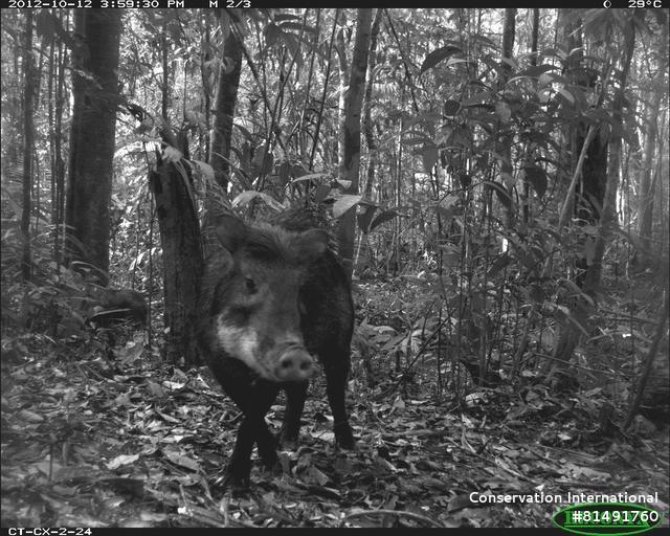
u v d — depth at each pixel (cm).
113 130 325
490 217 283
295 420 254
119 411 259
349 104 294
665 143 260
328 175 276
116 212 444
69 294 292
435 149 261
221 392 283
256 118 402
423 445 262
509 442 267
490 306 314
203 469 235
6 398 210
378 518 222
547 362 299
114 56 315
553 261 298
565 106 265
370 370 299
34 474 213
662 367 268
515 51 476
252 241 227
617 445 258
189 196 297
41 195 322
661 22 252
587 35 266
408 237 399
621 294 315
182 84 472
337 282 249
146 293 364
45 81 319
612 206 276
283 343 213
